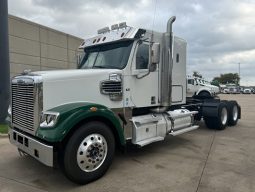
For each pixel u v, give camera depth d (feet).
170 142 25.71
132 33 19.25
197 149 23.12
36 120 15.51
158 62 19.60
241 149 23.11
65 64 57.82
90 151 15.55
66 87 16.35
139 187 15.02
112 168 18.13
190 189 14.67
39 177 16.74
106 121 17.02
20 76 17.34
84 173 15.33
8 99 33.19
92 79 17.38
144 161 19.69
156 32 21.01
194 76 55.06
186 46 25.11
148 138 20.71
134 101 19.77
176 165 18.75
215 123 31.73
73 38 60.34
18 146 17.35
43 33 51.49
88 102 16.58
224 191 14.40
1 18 32.48
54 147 14.93
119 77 18.71
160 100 21.81
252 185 15.20
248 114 51.13
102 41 20.88
